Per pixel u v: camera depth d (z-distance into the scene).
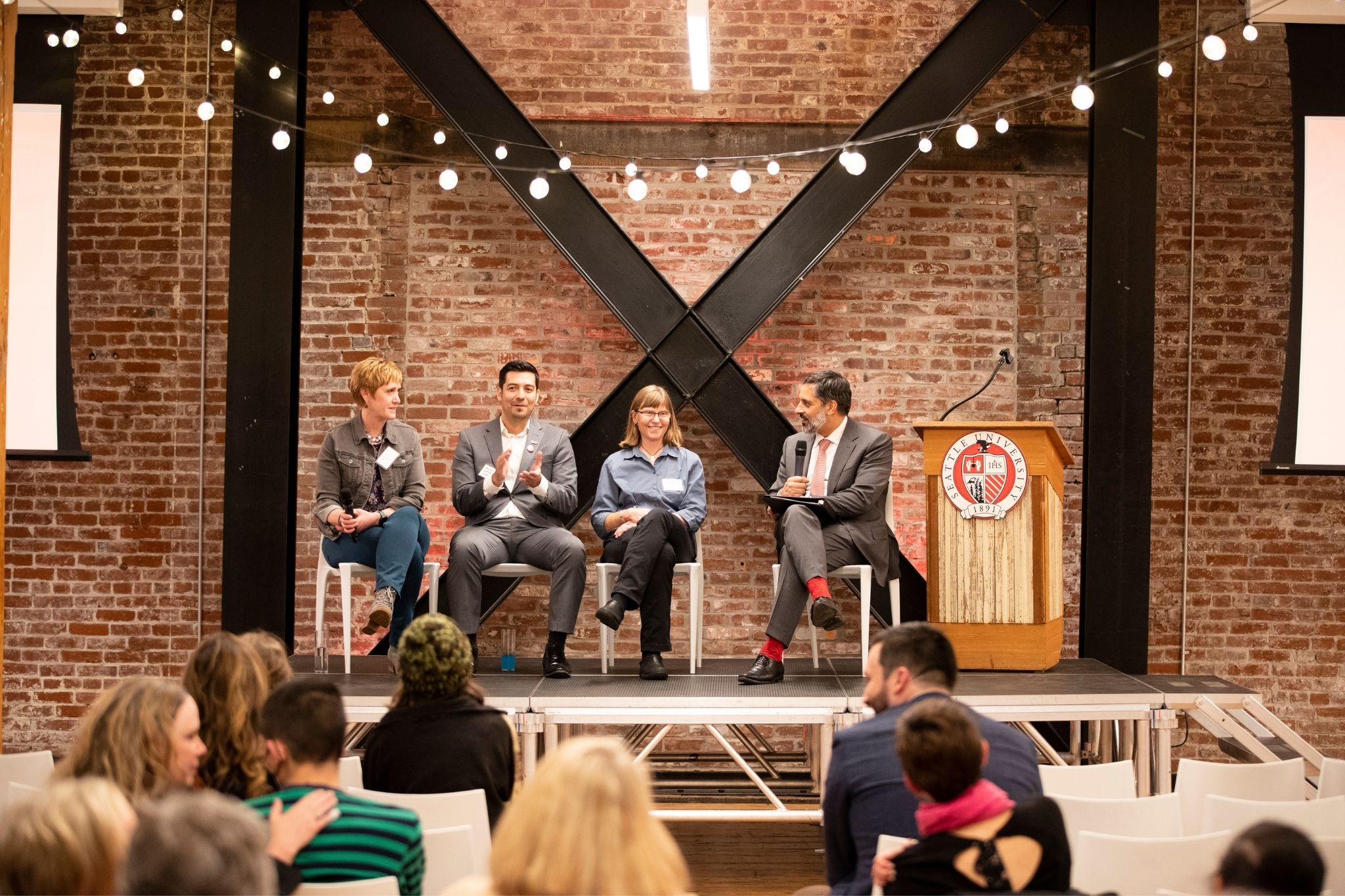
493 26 6.50
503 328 6.45
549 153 5.90
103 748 2.31
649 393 5.29
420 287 6.45
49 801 1.56
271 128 5.70
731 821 5.50
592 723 4.51
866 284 6.44
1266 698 6.31
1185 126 6.36
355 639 6.39
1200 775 3.34
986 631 5.05
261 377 5.64
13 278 5.96
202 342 6.37
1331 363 5.77
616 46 6.48
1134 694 4.63
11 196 5.53
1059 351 6.40
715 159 6.28
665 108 6.47
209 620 6.35
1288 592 6.31
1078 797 3.21
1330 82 5.77
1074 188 6.40
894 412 6.44
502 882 1.51
